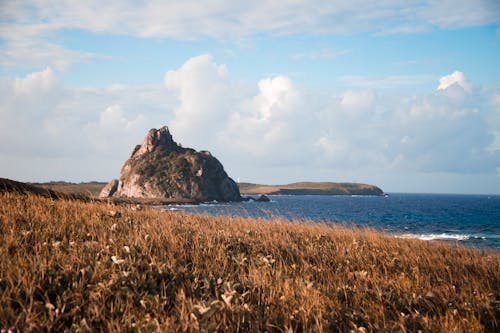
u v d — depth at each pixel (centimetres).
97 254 555
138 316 396
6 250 533
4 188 1259
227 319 407
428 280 662
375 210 9275
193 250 685
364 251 895
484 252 1262
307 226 1322
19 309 396
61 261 522
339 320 439
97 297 423
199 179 17500
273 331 400
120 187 18975
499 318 480
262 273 591
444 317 453
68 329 361
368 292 552
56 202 1045
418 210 9631
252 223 1215
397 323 415
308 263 708
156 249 646
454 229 4216
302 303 460
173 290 477
